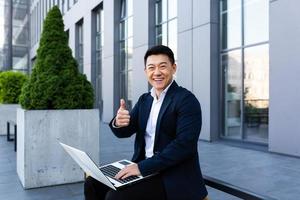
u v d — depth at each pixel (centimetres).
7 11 3981
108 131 1251
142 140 231
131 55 1451
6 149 839
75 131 490
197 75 993
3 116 1137
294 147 707
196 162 214
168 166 199
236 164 639
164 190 204
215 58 952
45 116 471
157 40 1257
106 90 1623
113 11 1538
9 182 503
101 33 1786
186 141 200
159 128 216
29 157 464
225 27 953
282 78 729
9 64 3941
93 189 227
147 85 1251
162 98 226
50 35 512
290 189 470
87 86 521
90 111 501
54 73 493
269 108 765
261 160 677
